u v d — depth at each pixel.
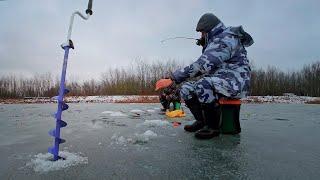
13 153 2.28
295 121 4.60
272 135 3.05
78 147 2.45
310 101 18.44
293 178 1.68
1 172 1.80
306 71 35.31
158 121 4.14
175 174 1.75
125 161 2.02
